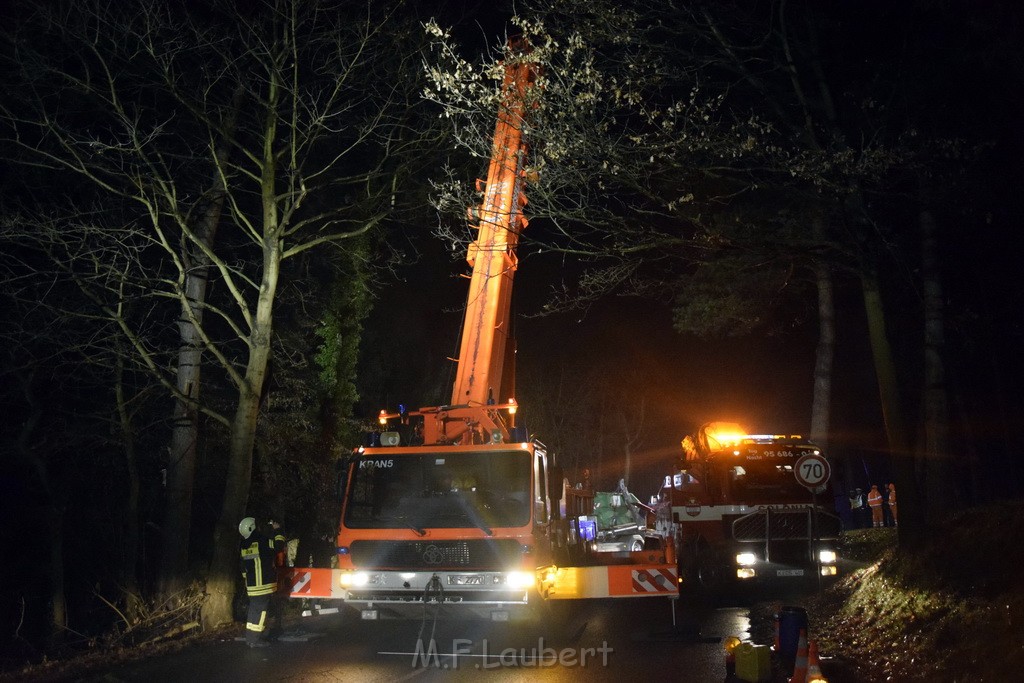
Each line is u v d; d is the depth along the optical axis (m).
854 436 35.75
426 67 11.95
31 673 11.24
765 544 17.42
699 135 11.27
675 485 18.55
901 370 24.20
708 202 12.44
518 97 11.50
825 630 11.97
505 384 14.22
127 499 19.70
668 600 17.39
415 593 11.57
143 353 15.09
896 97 13.38
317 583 12.13
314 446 20.91
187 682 9.83
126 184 16.17
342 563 11.91
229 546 14.84
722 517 17.70
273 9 14.49
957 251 18.14
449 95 11.98
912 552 11.75
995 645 7.77
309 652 11.86
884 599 11.45
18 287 16.69
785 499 17.75
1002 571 9.02
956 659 8.16
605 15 11.79
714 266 20.94
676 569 12.52
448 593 11.45
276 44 14.76
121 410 16.61
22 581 19.47
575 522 15.12
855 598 12.80
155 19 14.45
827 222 12.88
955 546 10.66
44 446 16.94
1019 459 23.12
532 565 11.42
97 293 16.69
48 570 19.45
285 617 15.75
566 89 11.24
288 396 20.55
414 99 15.87
